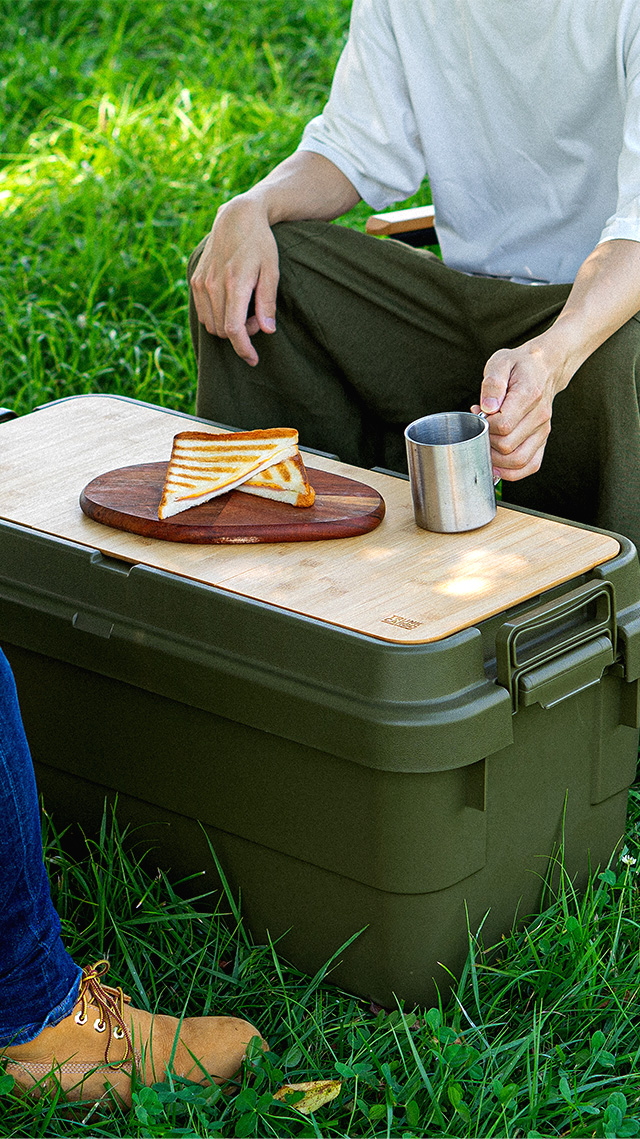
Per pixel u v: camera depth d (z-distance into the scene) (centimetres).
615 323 197
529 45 221
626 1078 155
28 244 401
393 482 196
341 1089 156
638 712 180
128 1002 163
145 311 365
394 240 264
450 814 159
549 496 221
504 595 163
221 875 176
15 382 340
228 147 458
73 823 197
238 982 171
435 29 230
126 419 220
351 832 162
